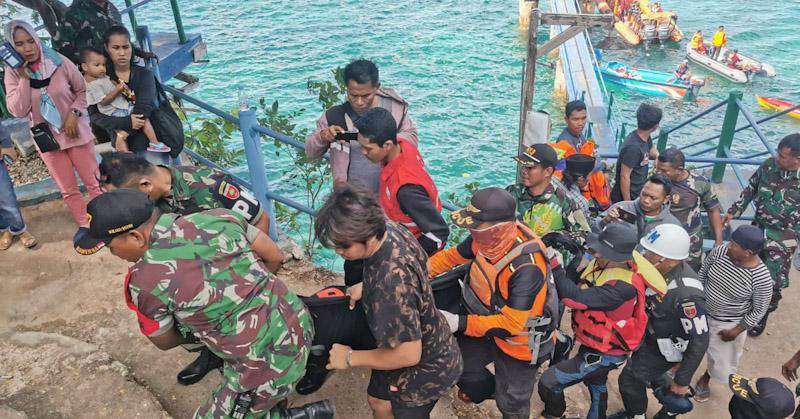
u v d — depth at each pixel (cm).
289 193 1650
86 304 449
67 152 491
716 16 4091
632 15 3666
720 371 454
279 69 2945
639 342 352
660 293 345
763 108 2786
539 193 425
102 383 368
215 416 263
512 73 2997
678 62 3381
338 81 700
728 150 887
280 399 273
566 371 374
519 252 294
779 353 522
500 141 2372
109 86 458
